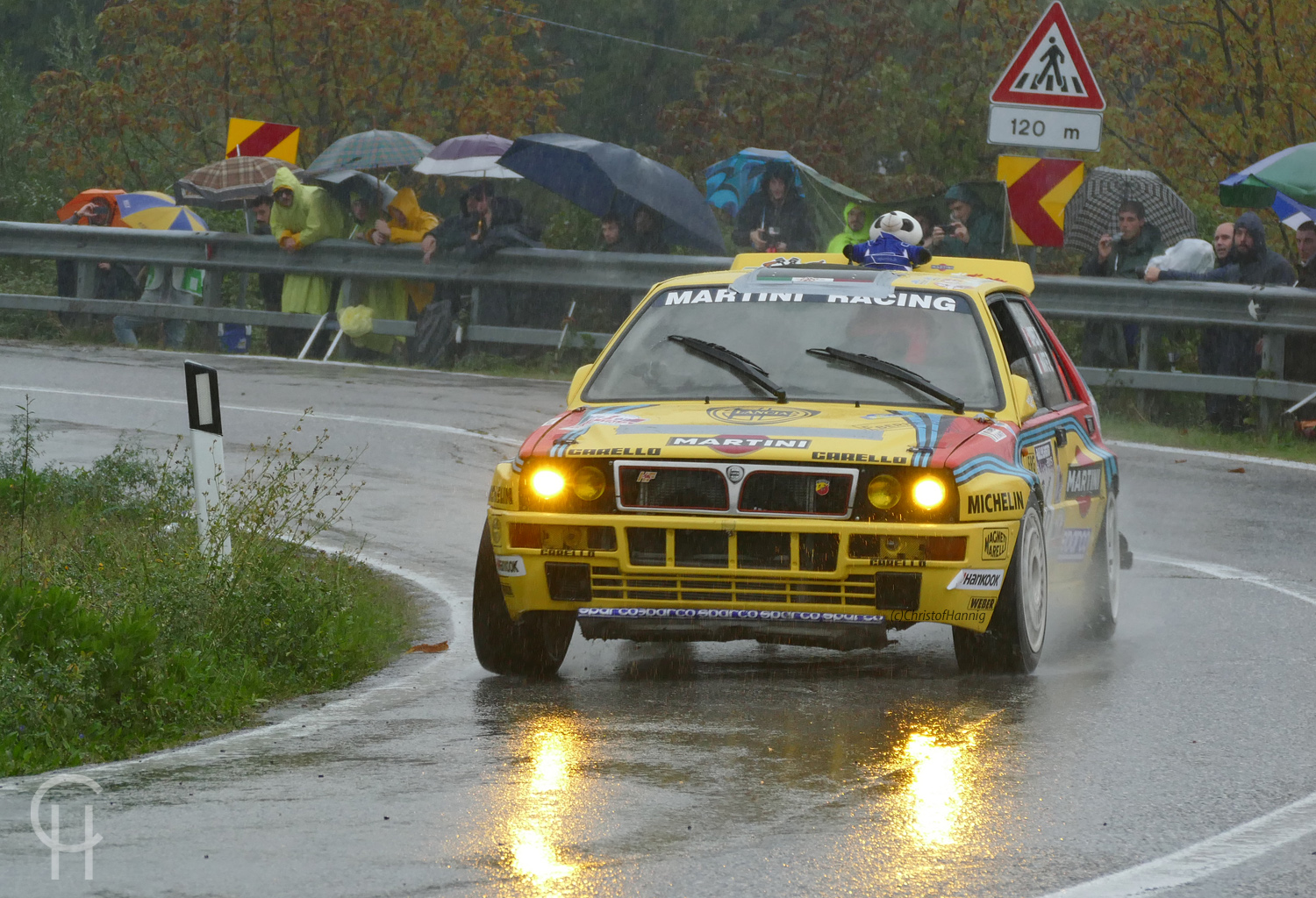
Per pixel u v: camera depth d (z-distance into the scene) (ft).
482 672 80.48
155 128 297.74
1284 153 176.24
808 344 84.69
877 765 60.85
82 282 236.22
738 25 363.76
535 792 57.21
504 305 213.87
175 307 229.25
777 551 73.31
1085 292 179.42
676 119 299.38
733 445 74.18
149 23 299.38
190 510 108.58
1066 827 53.67
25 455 117.70
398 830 52.90
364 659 82.94
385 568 107.96
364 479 139.95
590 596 75.00
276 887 47.39
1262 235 178.70
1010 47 265.75
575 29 363.35
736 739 64.85
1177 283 176.24
